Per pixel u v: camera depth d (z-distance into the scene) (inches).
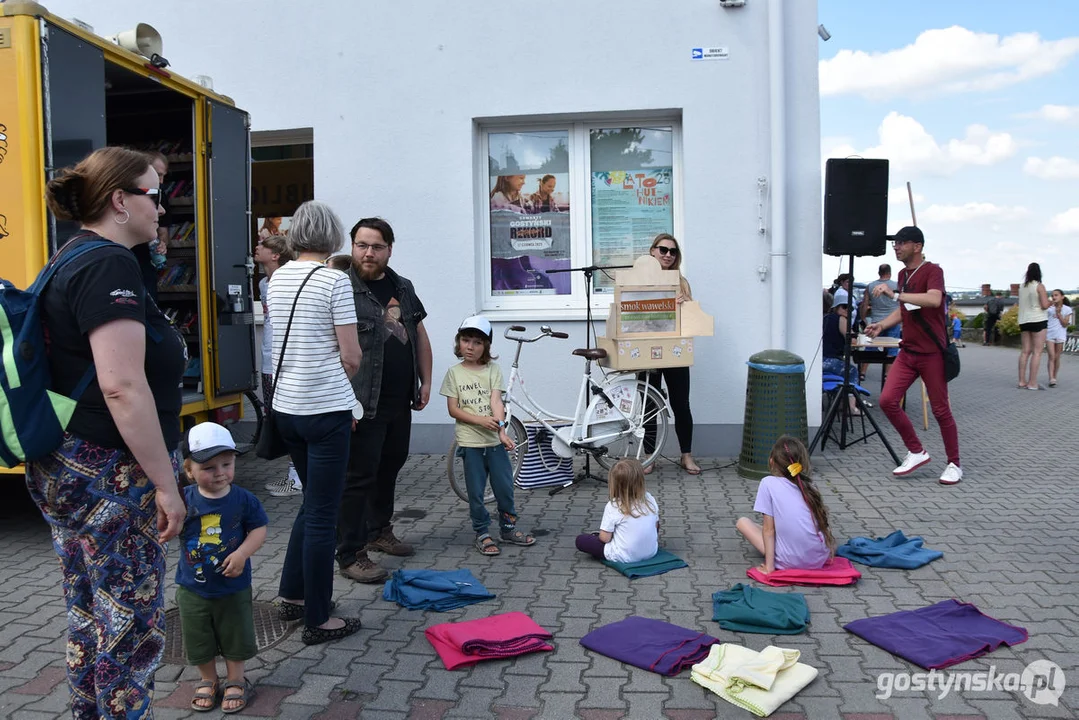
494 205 303.0
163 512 95.3
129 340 92.3
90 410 94.4
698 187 285.1
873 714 118.9
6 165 191.2
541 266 302.7
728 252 285.1
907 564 178.2
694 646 138.6
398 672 134.5
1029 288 513.7
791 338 289.1
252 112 303.3
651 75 285.0
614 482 183.9
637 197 298.5
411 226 296.8
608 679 131.0
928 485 252.5
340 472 144.0
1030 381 518.0
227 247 260.8
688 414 270.2
